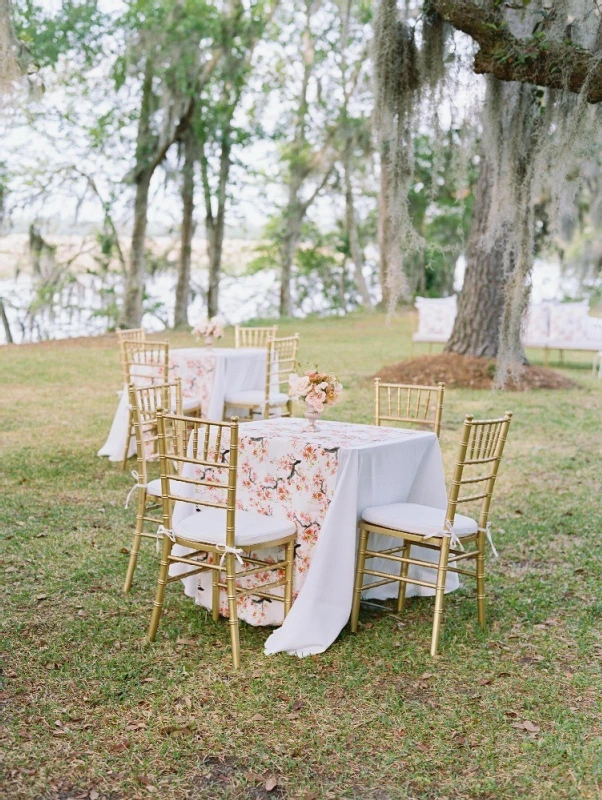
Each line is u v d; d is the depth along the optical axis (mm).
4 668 3559
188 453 4320
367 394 10875
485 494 4016
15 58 5832
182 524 3887
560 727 3129
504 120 5961
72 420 9305
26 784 2752
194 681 3484
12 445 8039
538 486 6938
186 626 4062
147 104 19234
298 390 4281
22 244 22828
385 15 5691
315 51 22531
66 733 3053
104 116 20172
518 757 2936
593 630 4051
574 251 21625
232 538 3645
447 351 12617
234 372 7773
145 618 4141
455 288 26219
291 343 8359
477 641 3924
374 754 2961
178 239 25188
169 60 18656
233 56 19812
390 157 6066
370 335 18203
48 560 4941
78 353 15438
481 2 4738
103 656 3701
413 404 10219
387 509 3998
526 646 3871
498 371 6492
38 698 3309
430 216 22625
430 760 2926
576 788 2758
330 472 3838
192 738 3049
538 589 4629
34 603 4289
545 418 9609
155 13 18594
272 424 4500
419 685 3477
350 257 29656
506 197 6070
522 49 4543
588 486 6906
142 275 19875
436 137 5949
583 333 12852
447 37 5684
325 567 3836
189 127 20500
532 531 5711
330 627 3854
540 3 4863
